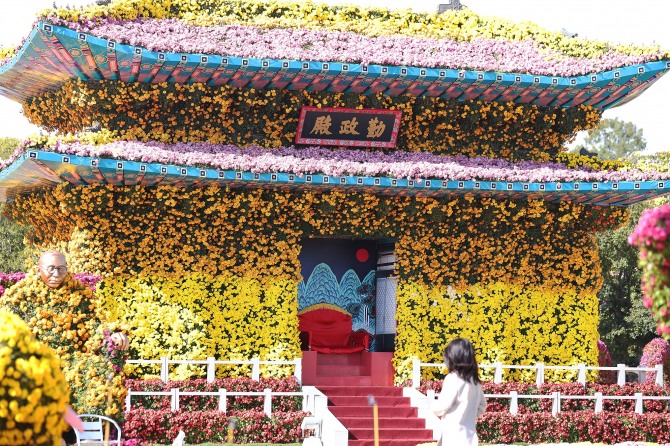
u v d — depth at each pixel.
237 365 22.70
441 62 23.36
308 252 26.30
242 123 23.78
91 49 20.91
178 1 24.48
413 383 23.44
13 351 8.97
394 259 25.31
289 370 22.75
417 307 24.16
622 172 23.61
